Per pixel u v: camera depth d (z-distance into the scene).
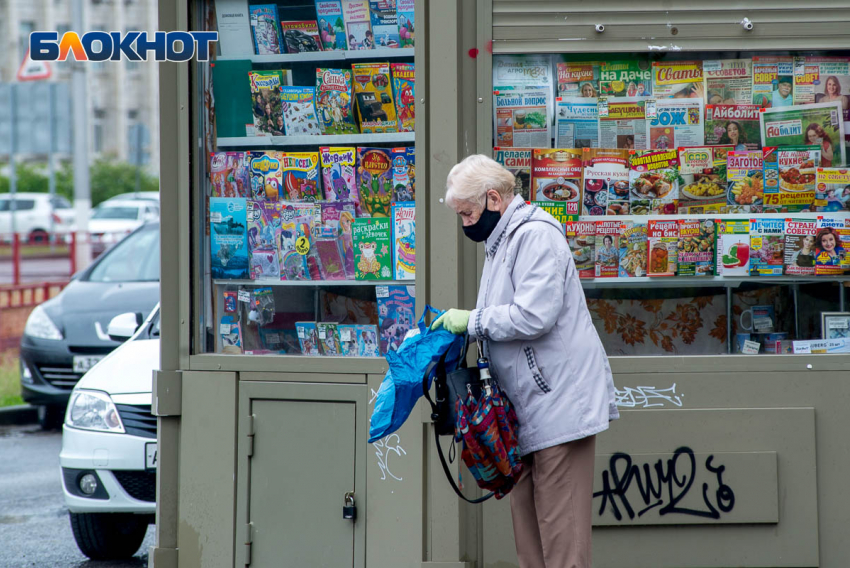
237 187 11.80
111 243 48.84
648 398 10.80
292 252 11.70
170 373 11.34
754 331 11.16
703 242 11.16
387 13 11.58
